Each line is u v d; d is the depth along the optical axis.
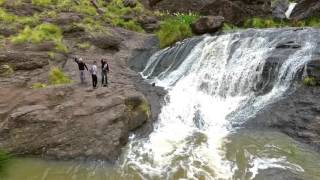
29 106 16.91
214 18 31.80
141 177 13.90
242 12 37.66
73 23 30.33
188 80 23.53
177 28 31.22
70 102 17.39
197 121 18.70
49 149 15.56
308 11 36.44
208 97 21.47
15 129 15.86
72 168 14.60
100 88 19.09
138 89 22.17
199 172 14.08
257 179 13.27
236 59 22.94
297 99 18.27
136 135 17.33
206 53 24.98
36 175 14.02
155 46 31.48
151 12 40.12
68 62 24.75
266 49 22.59
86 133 16.02
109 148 15.53
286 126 16.95
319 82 18.55
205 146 16.19
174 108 19.97
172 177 13.84
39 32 26.58
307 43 22.16
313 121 16.58
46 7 34.09
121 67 26.62
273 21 38.06
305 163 14.15
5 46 23.81
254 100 19.80
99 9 37.84
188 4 39.69
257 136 16.62
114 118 16.59
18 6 32.12
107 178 13.87
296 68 19.45
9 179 13.66
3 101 17.47
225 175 13.77
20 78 19.92
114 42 29.97
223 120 18.58
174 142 16.72
